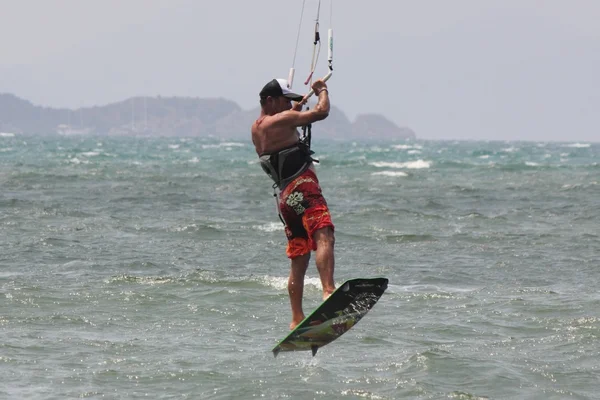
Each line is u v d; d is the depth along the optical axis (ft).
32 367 108.47
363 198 355.97
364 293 88.33
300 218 97.09
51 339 121.80
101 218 269.03
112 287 158.51
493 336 126.41
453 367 109.19
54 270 178.19
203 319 136.15
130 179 449.06
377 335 126.00
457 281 173.37
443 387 102.42
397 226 262.47
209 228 242.99
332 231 96.27
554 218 288.30
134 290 155.94
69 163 626.64
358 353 116.98
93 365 110.01
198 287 159.12
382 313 140.87
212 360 112.88
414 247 219.82
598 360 113.60
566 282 172.24
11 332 125.29
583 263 195.42
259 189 394.93
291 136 97.09
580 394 100.63
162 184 414.41
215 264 189.57
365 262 195.83
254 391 100.37
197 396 98.99
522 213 302.25
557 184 445.78
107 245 214.28
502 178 499.92
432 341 123.44
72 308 141.69
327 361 113.09
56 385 101.96
